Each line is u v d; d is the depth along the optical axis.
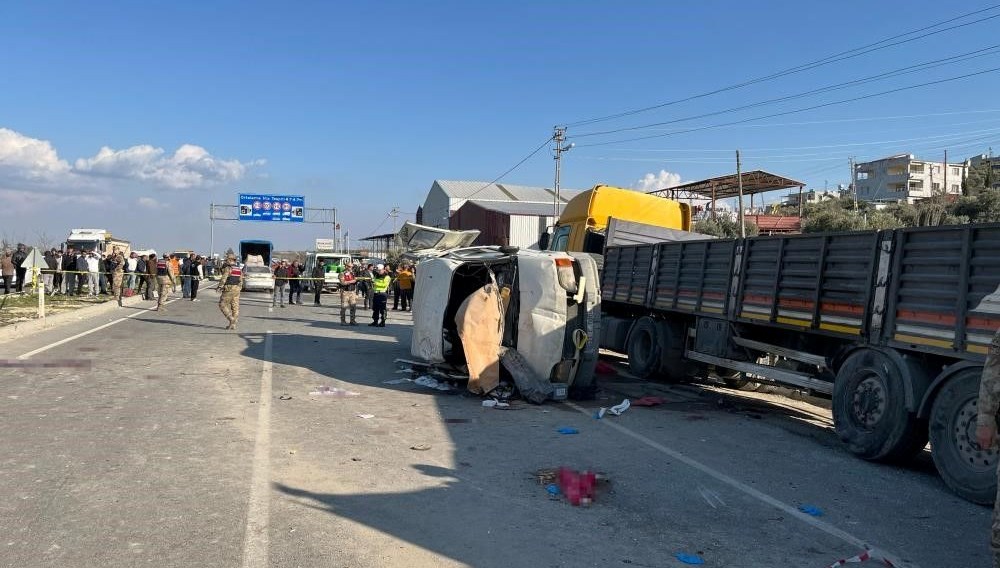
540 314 9.59
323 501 5.17
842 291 7.51
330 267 38.16
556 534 4.70
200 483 5.46
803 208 59.88
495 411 8.75
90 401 8.35
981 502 5.63
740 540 4.71
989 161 76.94
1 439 6.57
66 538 4.32
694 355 10.46
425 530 4.69
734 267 9.50
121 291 24.38
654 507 5.32
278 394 9.24
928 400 6.28
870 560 4.45
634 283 12.44
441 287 10.41
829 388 7.80
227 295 17.48
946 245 6.25
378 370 11.59
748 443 7.53
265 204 61.25
